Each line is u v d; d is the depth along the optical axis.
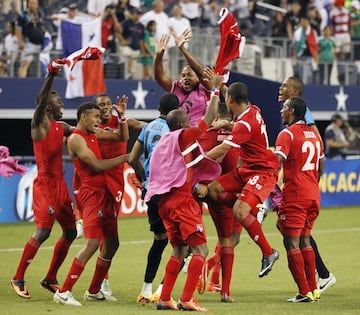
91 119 22.92
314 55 58.72
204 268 23.16
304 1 59.22
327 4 61.44
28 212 43.91
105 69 51.81
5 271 28.94
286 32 58.84
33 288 25.36
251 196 22.38
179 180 21.00
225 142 22.16
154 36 52.78
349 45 61.66
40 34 50.59
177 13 53.47
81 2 54.62
